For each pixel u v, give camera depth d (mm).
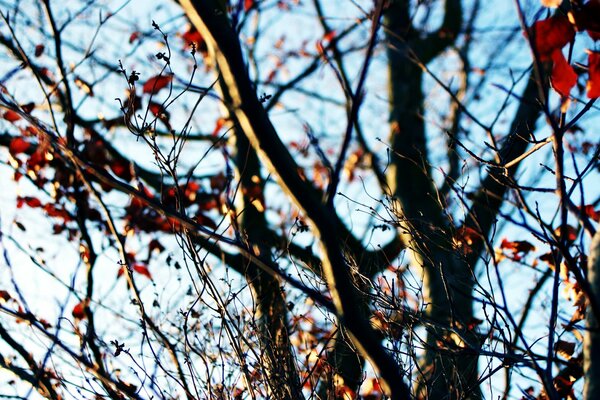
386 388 2590
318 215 2434
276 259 4398
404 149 6711
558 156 2836
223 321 3990
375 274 4609
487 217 4371
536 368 3021
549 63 3057
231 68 2389
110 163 6340
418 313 4039
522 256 4660
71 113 4648
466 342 3689
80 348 4395
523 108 5160
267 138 2412
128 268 4320
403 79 7316
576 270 2861
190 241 3852
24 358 4566
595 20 2771
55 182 5898
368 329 2535
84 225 5098
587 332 2707
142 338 4148
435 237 4699
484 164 3443
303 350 4625
